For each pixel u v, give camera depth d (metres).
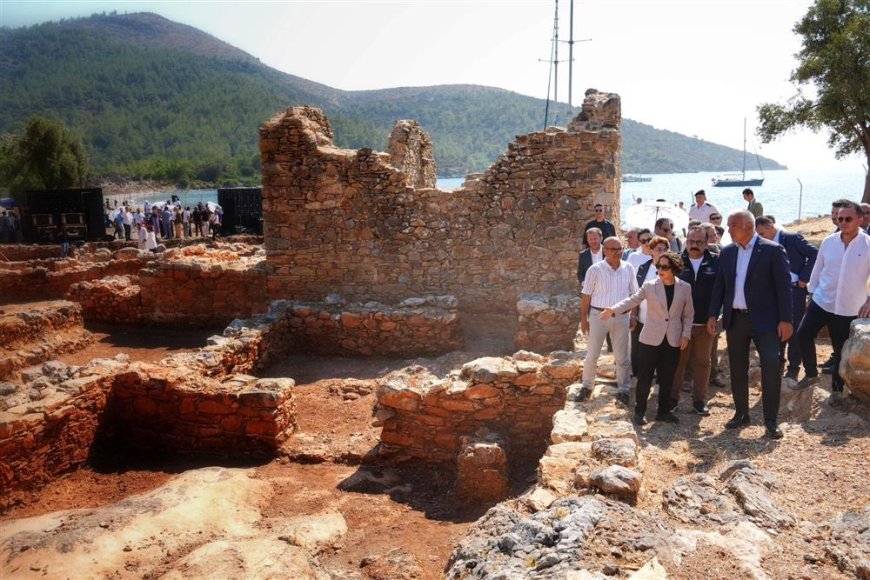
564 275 13.66
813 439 5.89
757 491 4.73
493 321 13.85
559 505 4.38
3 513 6.79
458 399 8.01
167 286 15.33
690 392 7.87
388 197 14.22
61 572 5.20
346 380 10.96
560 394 8.00
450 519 6.69
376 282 14.56
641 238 8.49
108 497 7.30
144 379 8.65
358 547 5.93
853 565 3.75
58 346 13.03
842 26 20.86
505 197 13.73
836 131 23.30
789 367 7.77
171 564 5.38
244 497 6.89
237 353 10.76
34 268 17.52
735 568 3.73
